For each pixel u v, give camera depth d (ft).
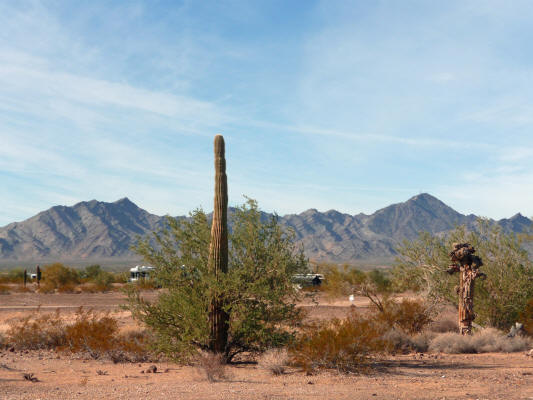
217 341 45.24
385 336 54.75
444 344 55.77
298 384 33.91
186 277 46.80
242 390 30.96
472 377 37.14
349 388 31.91
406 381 35.37
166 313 46.14
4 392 31.45
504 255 67.26
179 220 48.11
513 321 66.18
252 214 48.06
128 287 47.62
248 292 44.73
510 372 39.45
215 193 46.39
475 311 67.72
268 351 43.01
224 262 45.73
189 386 33.09
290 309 47.09
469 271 60.90
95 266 254.88
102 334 53.98
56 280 191.72
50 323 65.10
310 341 42.29
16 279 229.04
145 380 37.22
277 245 47.03
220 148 47.21
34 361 49.90
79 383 35.58
